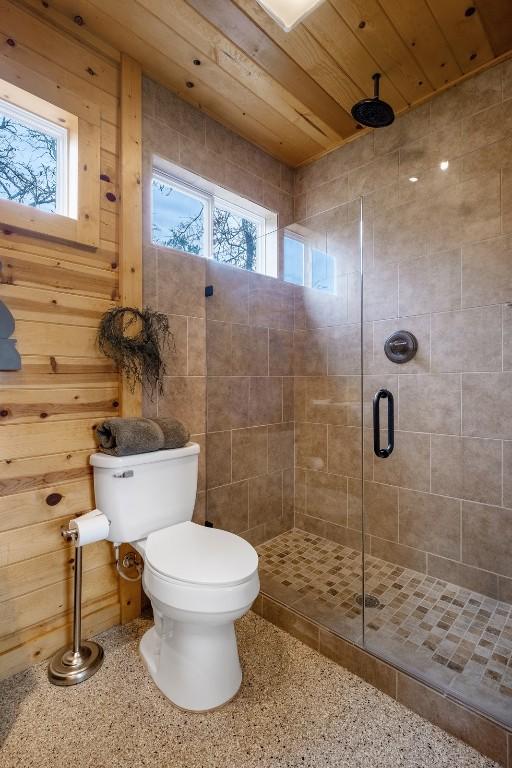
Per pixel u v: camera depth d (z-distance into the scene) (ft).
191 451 5.93
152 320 6.20
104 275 5.68
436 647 5.05
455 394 6.70
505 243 6.13
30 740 4.00
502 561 6.25
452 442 6.74
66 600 5.30
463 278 6.56
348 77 6.38
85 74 5.44
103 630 5.70
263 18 5.25
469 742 4.01
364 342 7.77
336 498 8.17
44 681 4.76
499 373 6.25
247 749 3.93
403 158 7.27
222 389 7.45
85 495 5.49
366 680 4.85
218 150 7.43
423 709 4.34
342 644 5.11
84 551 5.51
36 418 5.02
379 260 7.52
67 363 5.31
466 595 6.39
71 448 5.35
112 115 5.77
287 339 8.70
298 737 4.07
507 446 6.19
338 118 7.38
